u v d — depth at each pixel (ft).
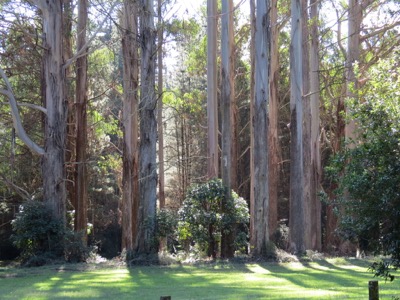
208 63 104.94
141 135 83.51
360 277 64.28
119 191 157.79
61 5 88.58
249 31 133.90
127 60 103.40
